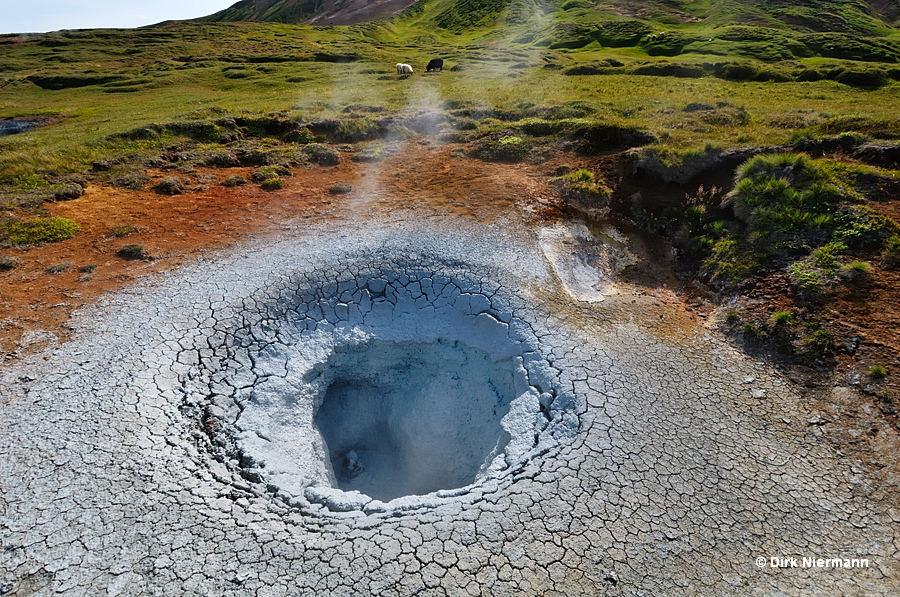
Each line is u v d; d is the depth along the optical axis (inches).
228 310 366.3
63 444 262.2
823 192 445.1
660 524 237.5
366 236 463.5
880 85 1050.1
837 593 211.9
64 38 2042.3
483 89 1065.5
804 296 368.8
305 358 361.1
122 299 370.3
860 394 303.6
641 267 456.1
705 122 688.4
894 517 241.0
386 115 816.3
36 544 219.8
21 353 316.8
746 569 220.5
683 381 320.8
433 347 388.5
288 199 547.5
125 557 217.3
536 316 376.5
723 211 486.3
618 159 584.4
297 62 1595.7
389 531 235.1
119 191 556.4
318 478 298.8
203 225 485.1
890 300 352.8
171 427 283.1
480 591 210.7
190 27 2418.8
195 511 238.1
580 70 1325.0
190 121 740.7
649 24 2144.4
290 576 214.1
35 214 488.7
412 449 381.7
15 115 1010.7
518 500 249.9
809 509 245.1
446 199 541.6
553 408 309.9
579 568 219.1
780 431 287.0
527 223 493.0
